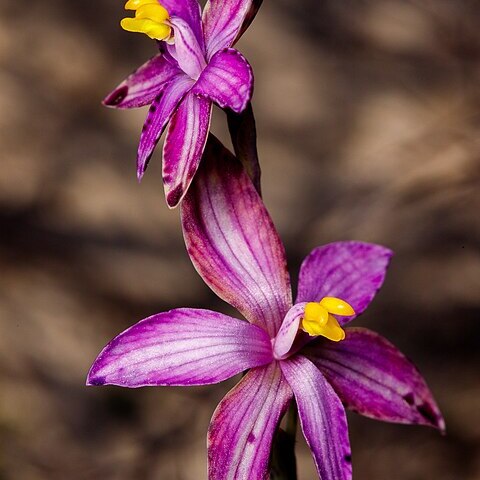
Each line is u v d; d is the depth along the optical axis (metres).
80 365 0.36
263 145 0.39
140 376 0.20
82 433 0.35
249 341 0.20
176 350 0.20
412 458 0.34
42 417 0.35
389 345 0.21
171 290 0.37
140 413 0.35
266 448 0.20
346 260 0.21
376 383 0.21
